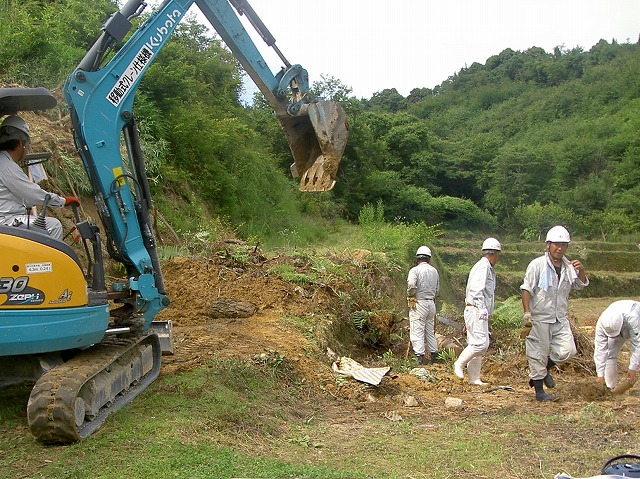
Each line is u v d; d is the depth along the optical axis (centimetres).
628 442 571
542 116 7612
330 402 741
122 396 613
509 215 4841
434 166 5184
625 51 8981
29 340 510
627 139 5447
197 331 886
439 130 7912
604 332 776
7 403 605
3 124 572
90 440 509
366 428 626
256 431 584
